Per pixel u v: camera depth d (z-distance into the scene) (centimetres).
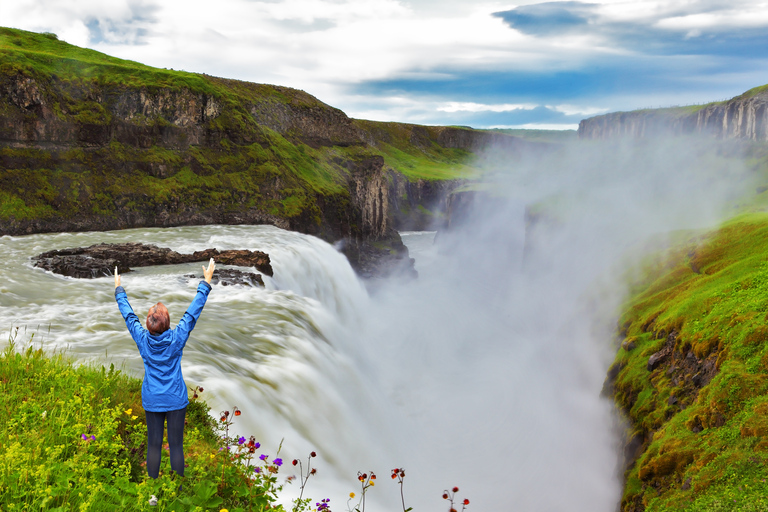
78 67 5638
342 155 9344
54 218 4678
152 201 5462
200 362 1722
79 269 2970
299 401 1877
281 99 9594
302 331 2559
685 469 1648
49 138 4953
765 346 1856
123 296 686
